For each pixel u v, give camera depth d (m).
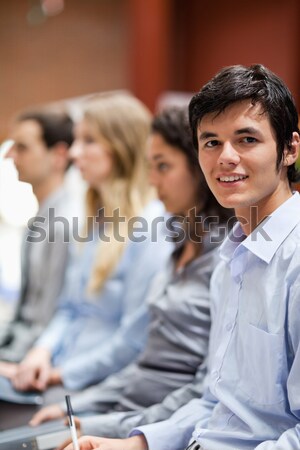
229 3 3.03
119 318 1.75
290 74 2.82
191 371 1.33
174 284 1.38
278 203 0.95
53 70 3.51
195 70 3.21
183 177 1.37
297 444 0.84
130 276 1.68
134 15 3.03
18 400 1.55
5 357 1.88
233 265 0.99
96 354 1.66
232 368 0.98
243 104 0.89
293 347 0.90
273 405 0.92
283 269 0.92
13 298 2.35
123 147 1.81
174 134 1.36
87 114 1.85
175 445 1.08
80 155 1.88
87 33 3.47
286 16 2.81
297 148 0.95
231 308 0.99
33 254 2.07
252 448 0.94
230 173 0.90
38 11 3.45
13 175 2.09
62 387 1.66
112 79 3.49
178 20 3.21
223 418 0.99
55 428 1.29
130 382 1.40
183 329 1.33
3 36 3.48
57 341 1.84
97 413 1.45
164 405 1.24
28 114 2.16
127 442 1.08
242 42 3.00
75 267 1.94
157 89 3.05
